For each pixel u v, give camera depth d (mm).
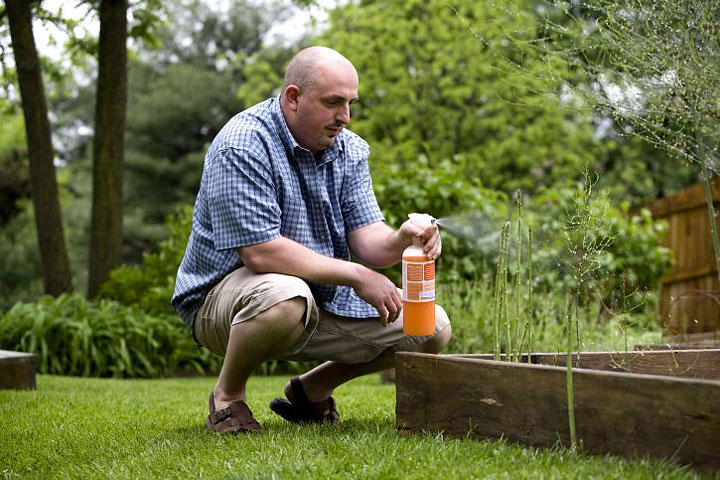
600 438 1845
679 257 8242
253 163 2355
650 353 2443
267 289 2279
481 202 6703
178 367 7098
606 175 14664
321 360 2584
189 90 21688
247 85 14523
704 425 1677
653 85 2371
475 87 13711
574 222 2418
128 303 7680
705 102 2193
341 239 2598
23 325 6789
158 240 20406
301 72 2387
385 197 6789
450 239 6484
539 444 1954
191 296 2531
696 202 7980
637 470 1660
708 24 2150
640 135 2451
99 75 8273
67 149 26359
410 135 14094
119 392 4363
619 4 2355
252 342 2303
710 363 2461
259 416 2992
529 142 14141
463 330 5469
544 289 5547
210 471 1915
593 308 5262
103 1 8133
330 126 2398
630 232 7492
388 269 6539
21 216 17516
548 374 1945
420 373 2225
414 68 14172
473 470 1739
